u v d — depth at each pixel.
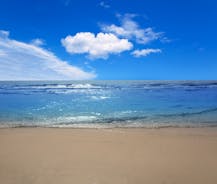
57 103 19.98
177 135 7.35
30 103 19.84
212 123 10.41
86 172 4.10
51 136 7.05
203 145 5.97
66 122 10.82
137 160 4.77
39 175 3.97
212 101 20.91
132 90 39.44
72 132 7.79
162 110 15.44
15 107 17.11
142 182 3.75
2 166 4.39
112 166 4.42
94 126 9.66
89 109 16.12
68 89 43.16
